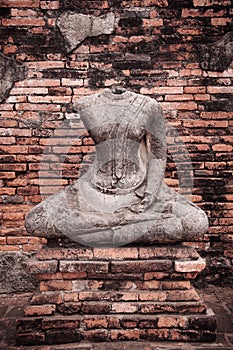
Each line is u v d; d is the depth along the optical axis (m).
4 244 4.81
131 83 4.95
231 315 4.04
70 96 4.95
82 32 4.93
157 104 3.96
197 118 4.95
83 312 3.52
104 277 3.55
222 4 4.91
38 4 4.93
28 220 3.64
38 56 4.95
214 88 4.94
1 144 4.92
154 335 3.47
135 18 4.95
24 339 3.44
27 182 4.93
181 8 4.93
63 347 3.39
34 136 4.94
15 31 4.93
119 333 3.46
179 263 3.52
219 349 3.36
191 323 3.47
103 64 4.95
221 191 4.91
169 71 4.95
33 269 3.52
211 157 4.93
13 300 4.52
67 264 3.53
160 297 3.54
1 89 4.90
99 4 4.93
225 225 4.89
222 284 4.83
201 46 4.93
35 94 4.94
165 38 4.94
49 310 3.50
